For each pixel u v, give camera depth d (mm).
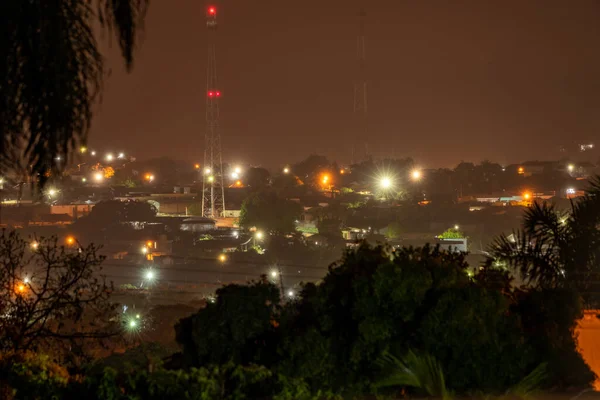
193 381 4988
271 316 6023
